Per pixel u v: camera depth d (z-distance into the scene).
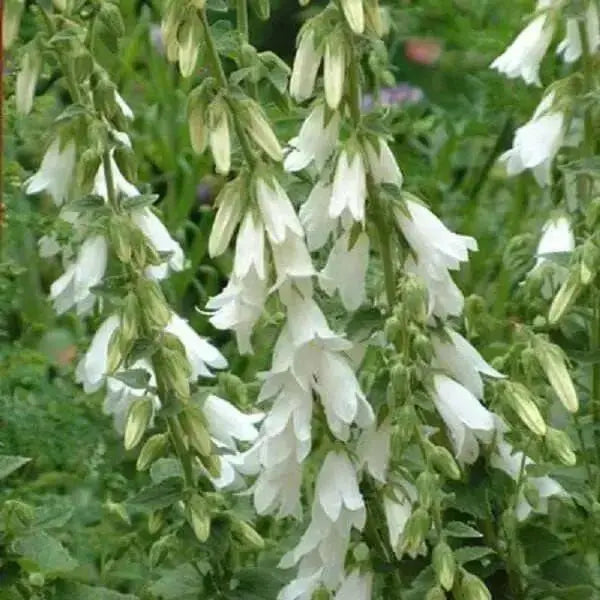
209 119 1.38
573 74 1.59
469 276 2.05
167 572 1.55
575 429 1.61
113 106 1.42
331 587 1.46
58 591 1.51
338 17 1.38
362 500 1.43
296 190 1.48
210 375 1.53
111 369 1.42
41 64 1.43
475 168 2.21
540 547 1.52
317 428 1.49
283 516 1.46
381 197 1.40
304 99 1.41
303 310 1.40
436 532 1.43
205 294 2.07
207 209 2.09
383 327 1.42
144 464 1.47
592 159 1.53
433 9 2.31
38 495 1.79
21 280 2.01
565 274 1.57
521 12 2.25
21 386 1.75
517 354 1.48
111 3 1.42
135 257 1.42
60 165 1.44
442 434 1.47
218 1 1.38
